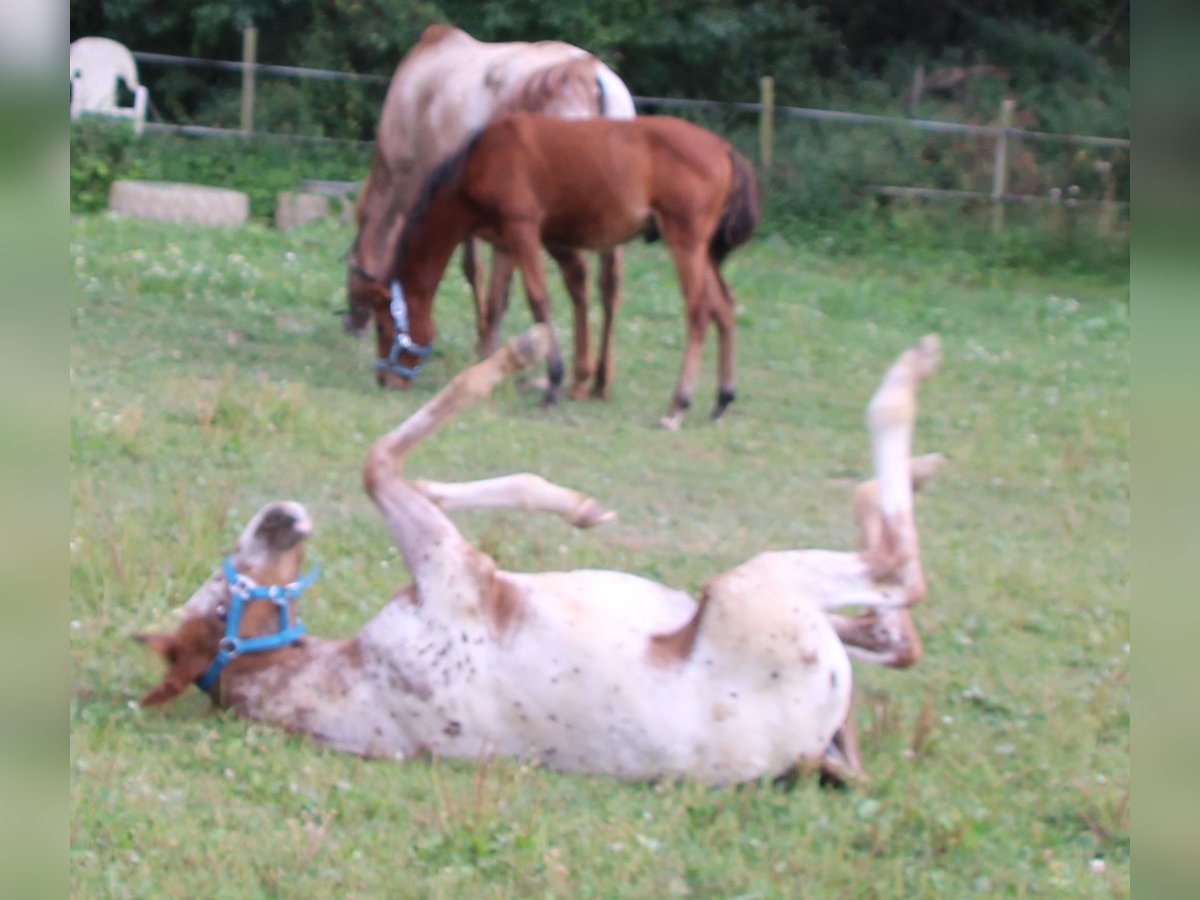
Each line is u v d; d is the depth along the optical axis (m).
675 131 9.45
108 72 18.56
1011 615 6.32
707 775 4.17
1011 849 4.05
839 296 14.40
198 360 9.65
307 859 3.68
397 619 4.28
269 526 4.36
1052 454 9.47
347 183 18.08
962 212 18.64
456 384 4.42
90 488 6.54
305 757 4.22
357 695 4.29
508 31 20.92
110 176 16.91
